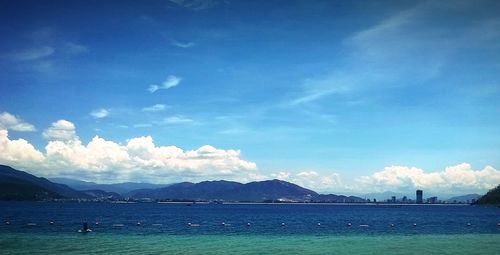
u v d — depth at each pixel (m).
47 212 182.00
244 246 58.72
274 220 138.12
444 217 172.12
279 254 51.09
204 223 116.06
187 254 50.25
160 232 81.88
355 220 141.88
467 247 58.19
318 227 102.25
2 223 101.06
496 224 118.56
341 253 52.19
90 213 184.12
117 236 71.50
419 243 63.38
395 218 160.88
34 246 55.91
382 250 55.09
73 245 57.28
